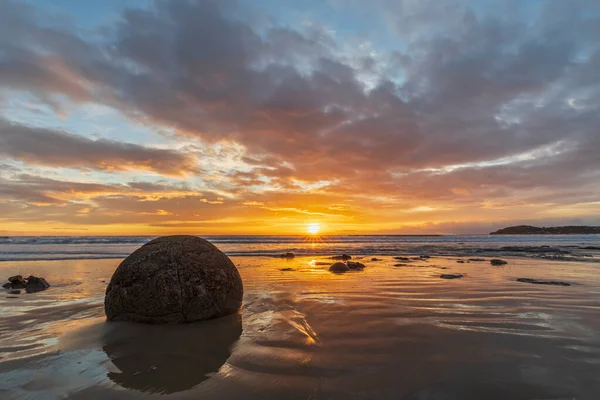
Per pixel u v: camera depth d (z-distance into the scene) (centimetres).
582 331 432
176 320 480
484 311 536
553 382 291
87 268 1226
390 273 1016
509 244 3338
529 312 529
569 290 715
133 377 312
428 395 272
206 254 539
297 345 387
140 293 485
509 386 285
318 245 3391
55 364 341
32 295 703
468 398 267
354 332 431
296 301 614
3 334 437
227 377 309
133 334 435
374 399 266
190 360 350
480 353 358
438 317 501
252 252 2153
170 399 270
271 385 292
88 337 424
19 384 296
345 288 748
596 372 310
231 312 526
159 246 528
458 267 1185
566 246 2741
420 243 3888
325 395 274
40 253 2022
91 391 284
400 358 346
